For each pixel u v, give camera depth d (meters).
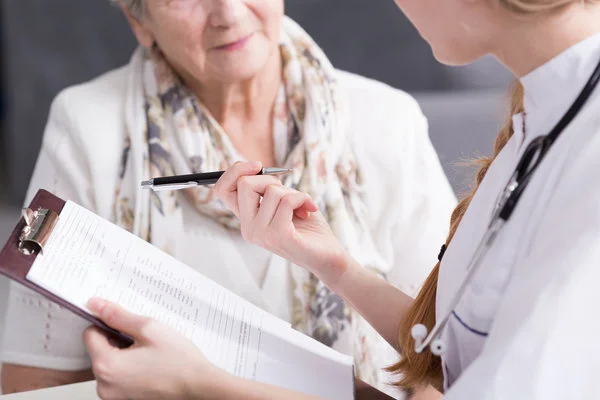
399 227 1.37
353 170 1.37
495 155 0.89
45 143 1.35
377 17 2.71
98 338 0.74
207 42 1.21
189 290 0.89
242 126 1.35
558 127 0.67
